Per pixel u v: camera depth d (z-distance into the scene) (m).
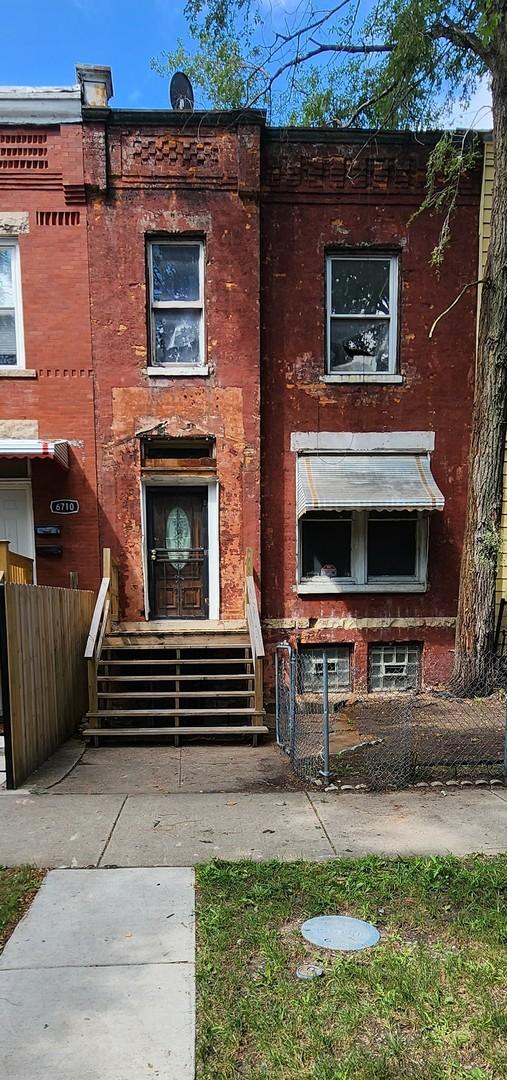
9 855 4.41
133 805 5.41
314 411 9.68
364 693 9.78
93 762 6.78
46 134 9.06
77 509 9.33
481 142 9.48
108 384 9.31
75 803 5.46
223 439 9.47
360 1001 2.89
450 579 9.96
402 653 10.05
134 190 9.19
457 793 5.70
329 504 8.95
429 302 9.76
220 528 9.54
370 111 10.38
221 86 10.04
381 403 9.76
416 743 6.70
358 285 9.78
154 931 3.46
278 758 6.94
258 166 9.15
